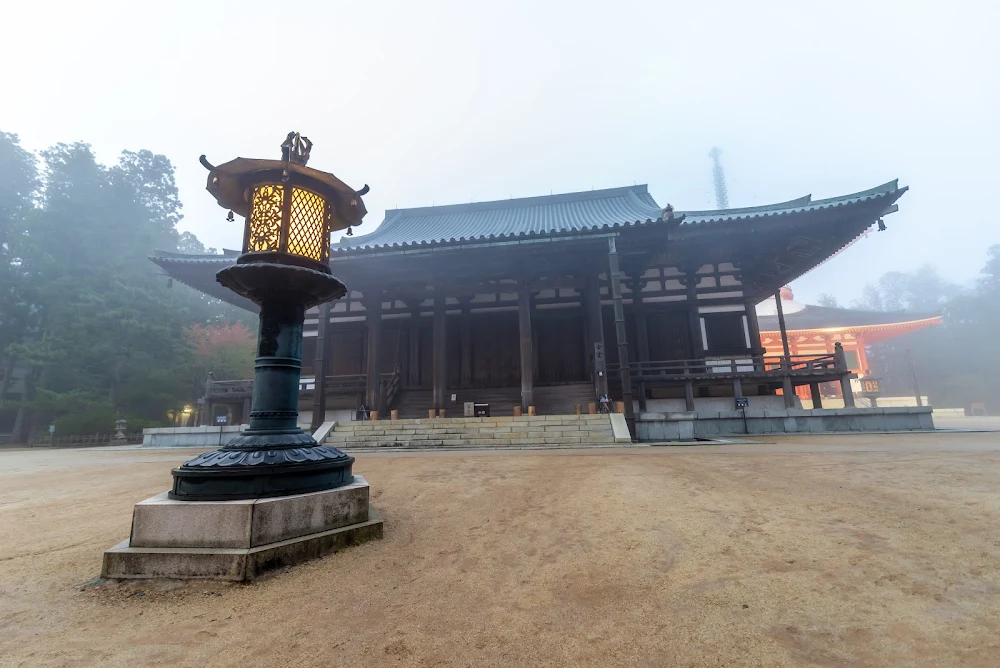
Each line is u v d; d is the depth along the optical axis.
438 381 18.77
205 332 33.69
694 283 21.52
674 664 2.06
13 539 4.46
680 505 4.80
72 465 11.20
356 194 4.77
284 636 2.42
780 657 2.07
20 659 2.25
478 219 28.39
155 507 3.40
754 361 18.69
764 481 5.85
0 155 34.28
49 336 28.61
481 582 3.10
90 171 35.03
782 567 3.10
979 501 4.37
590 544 3.78
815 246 19.22
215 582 3.14
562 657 2.15
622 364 15.16
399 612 2.68
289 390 4.25
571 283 19.16
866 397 36.00
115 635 2.49
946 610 2.43
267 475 3.63
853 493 4.97
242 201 4.71
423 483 6.66
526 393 17.22
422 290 20.08
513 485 6.28
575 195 28.86
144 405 31.06
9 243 32.66
